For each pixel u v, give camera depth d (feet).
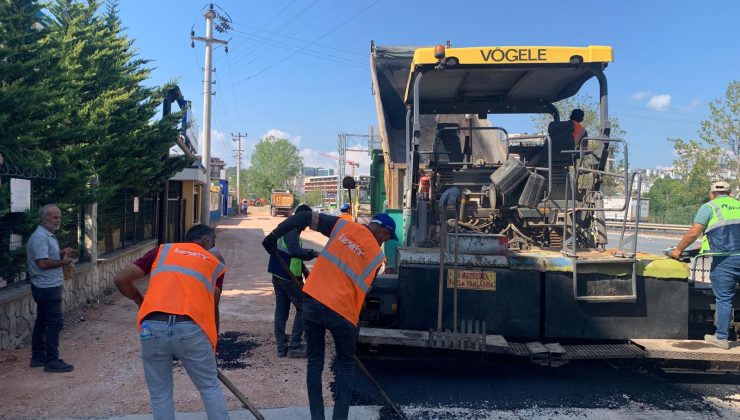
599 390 15.72
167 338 10.46
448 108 24.85
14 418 12.99
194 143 69.10
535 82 22.35
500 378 16.75
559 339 16.83
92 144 25.25
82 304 26.11
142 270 11.53
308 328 12.34
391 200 29.55
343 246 12.52
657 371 17.48
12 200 18.53
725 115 85.87
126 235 36.11
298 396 14.74
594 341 16.83
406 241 21.79
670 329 16.38
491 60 19.20
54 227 17.04
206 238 12.41
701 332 17.30
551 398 15.01
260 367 17.35
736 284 16.22
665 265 16.38
